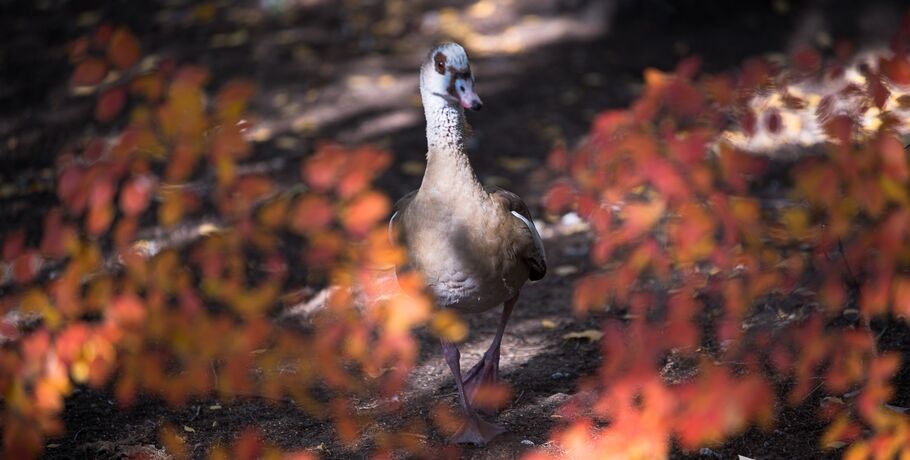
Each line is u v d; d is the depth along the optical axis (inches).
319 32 841.5
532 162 593.0
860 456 245.0
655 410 233.3
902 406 318.7
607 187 245.8
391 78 741.3
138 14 898.7
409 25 851.4
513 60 765.3
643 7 804.0
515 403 355.6
